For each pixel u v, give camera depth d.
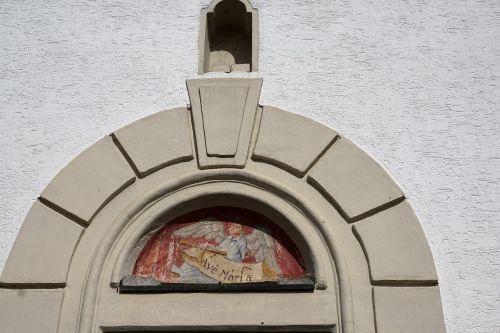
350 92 4.59
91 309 3.79
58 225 4.07
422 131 4.43
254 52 4.79
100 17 4.98
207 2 5.02
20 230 4.05
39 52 4.84
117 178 4.24
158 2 5.04
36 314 3.75
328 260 3.96
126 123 4.50
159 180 4.26
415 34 4.83
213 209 4.33
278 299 3.83
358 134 4.42
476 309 3.76
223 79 4.62
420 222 4.07
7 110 4.59
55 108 4.59
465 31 4.83
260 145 4.33
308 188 4.22
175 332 3.81
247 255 4.14
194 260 4.13
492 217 4.08
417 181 4.23
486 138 4.39
